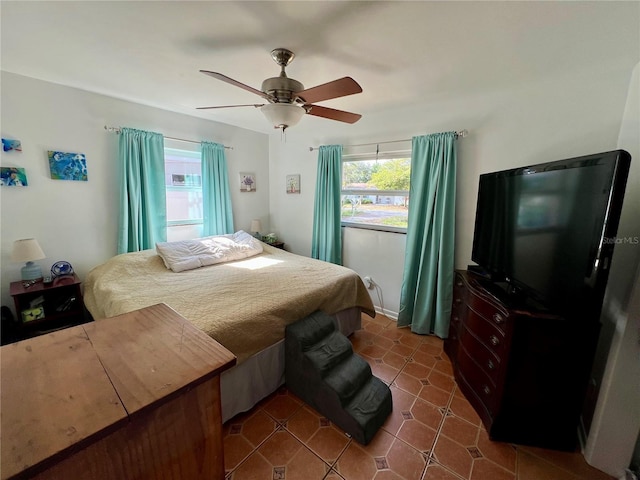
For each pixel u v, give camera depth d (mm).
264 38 1524
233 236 3369
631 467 1375
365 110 2834
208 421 706
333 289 2361
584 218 1269
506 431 1579
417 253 2814
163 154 2908
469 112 2418
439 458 1493
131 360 701
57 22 1408
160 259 2691
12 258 2096
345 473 1405
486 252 2070
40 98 2248
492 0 1188
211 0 1223
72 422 516
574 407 1479
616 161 1121
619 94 1804
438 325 2686
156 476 625
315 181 3693
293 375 1916
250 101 2670
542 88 2072
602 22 1329
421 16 1308
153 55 1753
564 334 1419
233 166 3693
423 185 2670
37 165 2291
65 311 2332
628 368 1325
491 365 1648
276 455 1498
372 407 1641
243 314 1740
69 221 2490
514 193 1752
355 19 1338
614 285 1522
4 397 568
